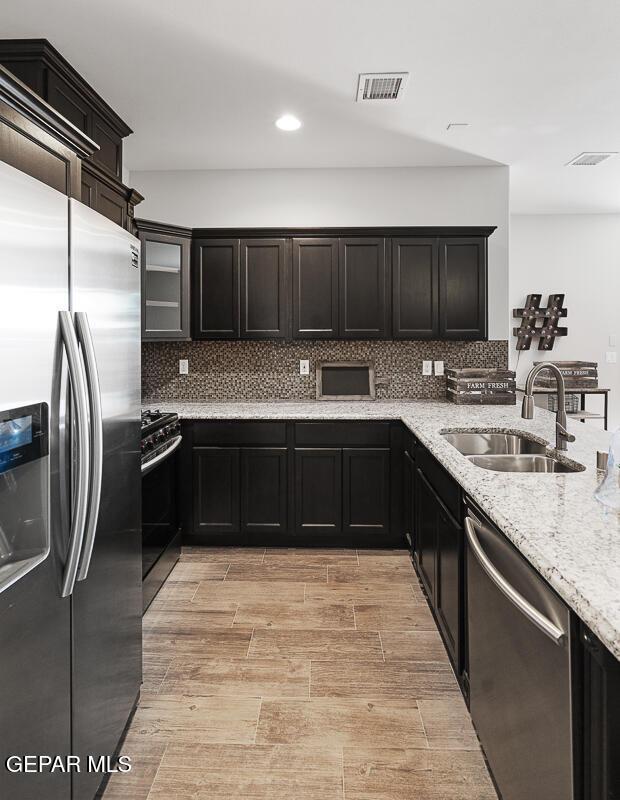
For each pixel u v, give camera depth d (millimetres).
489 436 2836
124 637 1721
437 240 3846
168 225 3684
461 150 3705
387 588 2943
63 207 1252
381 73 2656
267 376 4215
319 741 1784
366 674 2156
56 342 1214
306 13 2178
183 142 3537
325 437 3512
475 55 2498
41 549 1169
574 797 970
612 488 1429
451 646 2117
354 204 4074
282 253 3846
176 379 4227
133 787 1589
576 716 970
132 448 1790
